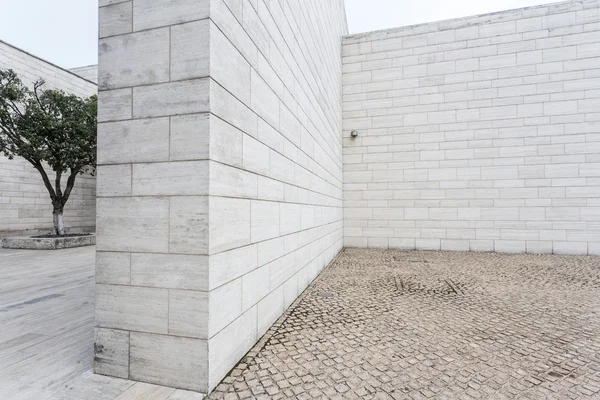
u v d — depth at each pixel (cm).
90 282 593
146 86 258
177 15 251
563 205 968
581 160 958
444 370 277
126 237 260
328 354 306
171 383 245
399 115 1111
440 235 1062
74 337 341
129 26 264
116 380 255
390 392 243
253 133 329
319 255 688
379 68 1134
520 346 327
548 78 988
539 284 592
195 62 245
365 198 1131
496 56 1030
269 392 241
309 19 602
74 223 1533
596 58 953
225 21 270
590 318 410
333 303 474
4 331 357
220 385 249
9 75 1024
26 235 1308
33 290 537
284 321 397
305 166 563
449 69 1070
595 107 951
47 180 1107
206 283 237
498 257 912
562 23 980
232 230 279
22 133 990
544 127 988
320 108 713
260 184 348
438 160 1073
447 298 501
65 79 1484
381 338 346
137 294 256
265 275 363
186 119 246
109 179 267
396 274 680
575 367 284
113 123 266
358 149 1144
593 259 874
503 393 243
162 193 251
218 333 253
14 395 232
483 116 1038
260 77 351
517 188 1004
